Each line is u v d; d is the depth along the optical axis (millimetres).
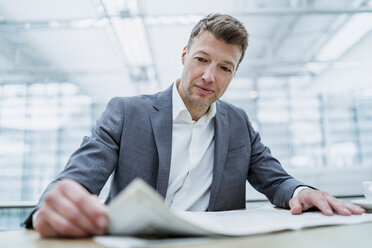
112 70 5039
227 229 379
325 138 6062
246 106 6180
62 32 4105
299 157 5996
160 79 5117
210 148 950
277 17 3924
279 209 708
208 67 838
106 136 789
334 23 4004
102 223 352
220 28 821
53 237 375
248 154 961
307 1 3510
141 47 3656
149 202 303
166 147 815
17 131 5816
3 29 3941
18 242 354
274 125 6129
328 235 387
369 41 4340
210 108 949
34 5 3350
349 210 583
